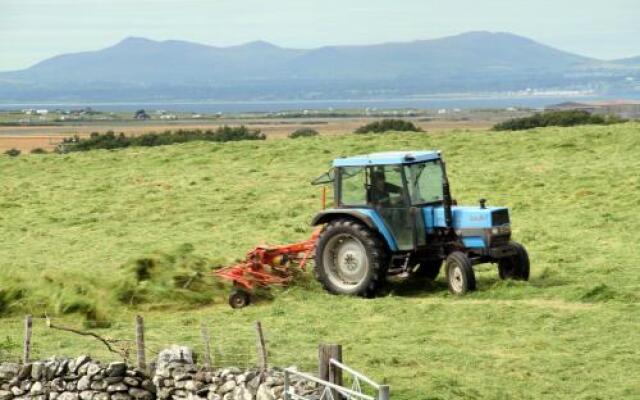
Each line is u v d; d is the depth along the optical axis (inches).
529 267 1331.2
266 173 2516.0
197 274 1352.1
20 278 1342.3
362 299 1279.5
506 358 967.0
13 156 3088.1
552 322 1103.0
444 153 2620.6
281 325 1149.7
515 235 1712.6
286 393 743.1
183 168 2682.1
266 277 1330.0
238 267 1322.6
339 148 2768.2
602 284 1248.8
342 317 1186.0
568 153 2490.2
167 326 1170.0
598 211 1887.3
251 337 1076.5
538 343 1015.6
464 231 1295.5
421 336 1068.5
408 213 1291.8
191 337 1081.4
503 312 1156.5
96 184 2532.0
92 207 2215.8
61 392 871.1
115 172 2694.4
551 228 1770.4
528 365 937.5
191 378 844.0
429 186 1326.3
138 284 1315.2
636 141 2513.5
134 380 859.4
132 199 2289.6
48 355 988.6
